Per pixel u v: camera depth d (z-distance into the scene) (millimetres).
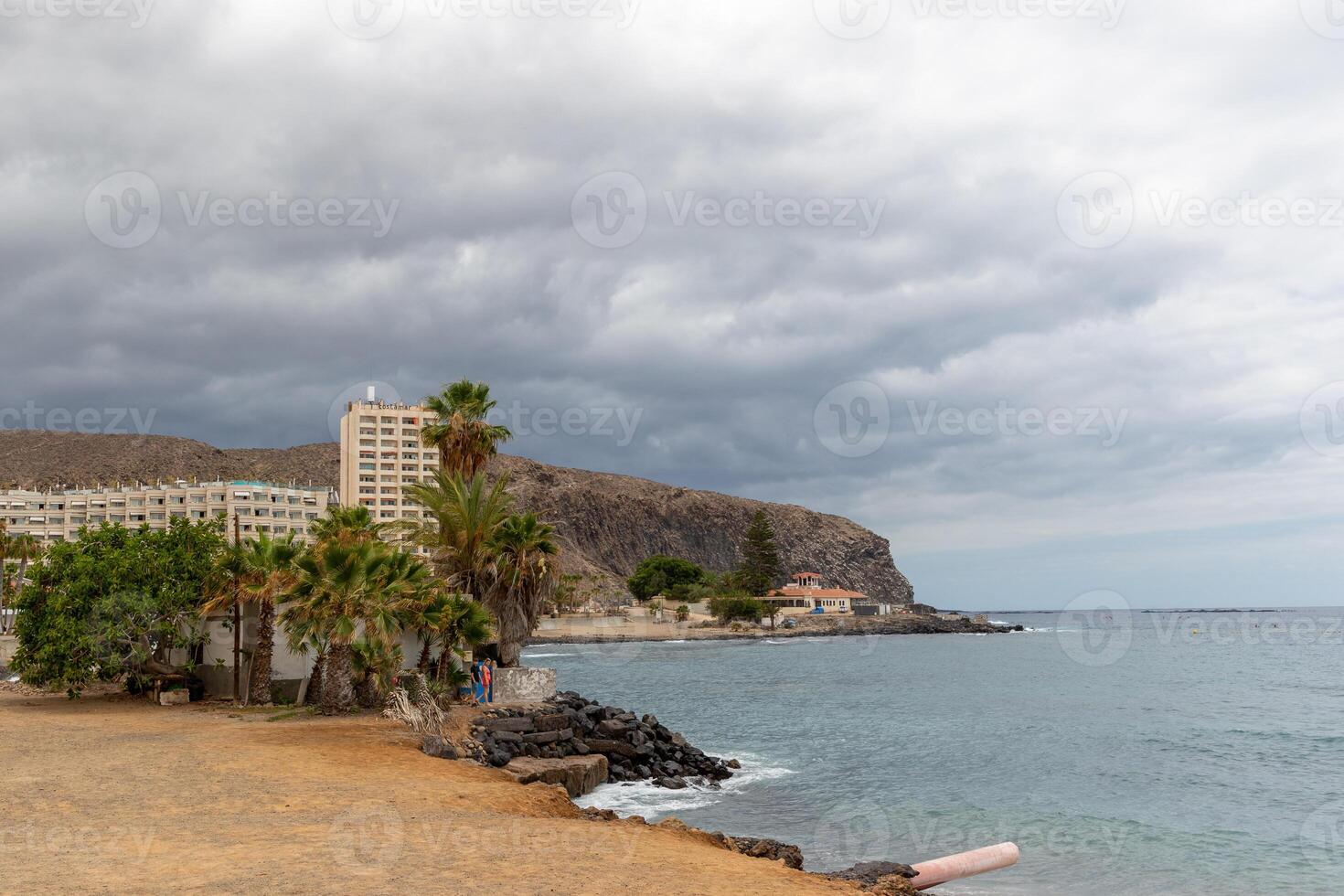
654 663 114500
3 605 75250
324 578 27609
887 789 29078
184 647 35188
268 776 17156
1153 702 63031
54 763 18312
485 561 36531
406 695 26922
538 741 27719
